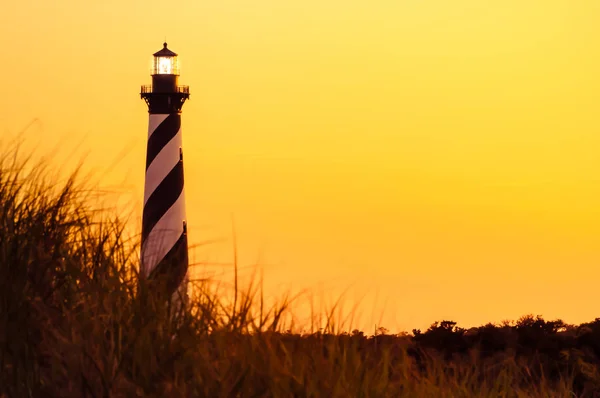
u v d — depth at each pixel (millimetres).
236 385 16203
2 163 18469
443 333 45531
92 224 18484
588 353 47219
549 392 32875
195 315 17594
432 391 21000
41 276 17422
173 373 16281
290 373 16703
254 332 17484
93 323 16719
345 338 18172
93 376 15953
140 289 17406
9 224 17781
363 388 17797
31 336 16672
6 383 16031
